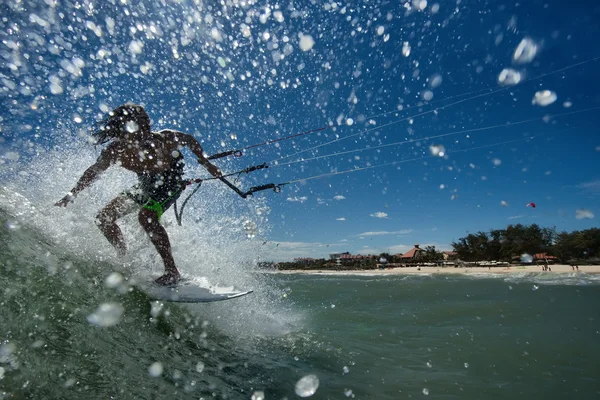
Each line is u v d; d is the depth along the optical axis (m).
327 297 7.04
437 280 17.31
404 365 2.54
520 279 18.05
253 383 1.99
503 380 2.24
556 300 6.30
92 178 2.50
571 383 2.20
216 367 2.11
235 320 3.14
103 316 1.98
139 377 1.70
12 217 2.18
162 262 2.91
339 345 2.99
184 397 1.66
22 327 1.56
